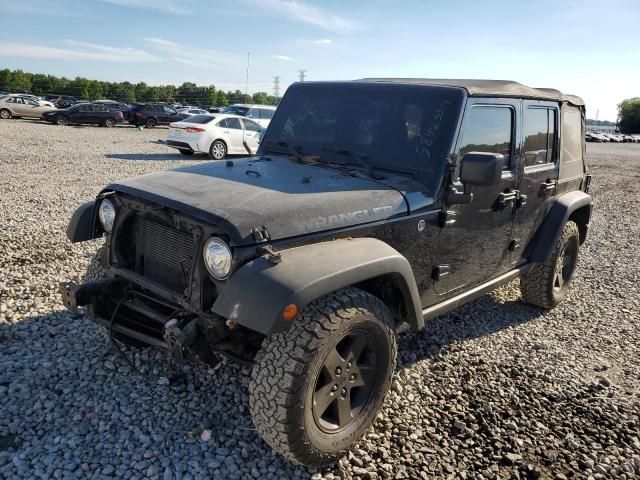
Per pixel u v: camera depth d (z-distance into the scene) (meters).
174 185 3.18
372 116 3.83
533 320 5.31
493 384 3.96
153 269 3.22
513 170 4.25
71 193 9.91
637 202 14.19
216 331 2.89
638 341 4.95
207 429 3.10
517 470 3.06
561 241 5.20
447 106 3.59
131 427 3.06
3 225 7.21
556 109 4.84
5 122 28.02
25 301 4.64
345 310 2.72
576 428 3.49
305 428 2.66
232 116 17.89
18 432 2.97
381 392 3.12
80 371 3.60
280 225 2.75
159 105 33.75
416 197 3.41
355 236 3.06
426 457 3.10
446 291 3.89
